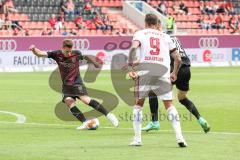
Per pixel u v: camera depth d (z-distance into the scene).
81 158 30.77
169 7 151.38
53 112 51.84
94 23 134.50
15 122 45.62
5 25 124.69
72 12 135.12
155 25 34.38
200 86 78.38
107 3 146.38
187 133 40.03
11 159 30.47
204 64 123.06
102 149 33.47
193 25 147.12
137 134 34.53
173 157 31.03
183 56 40.44
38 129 41.81
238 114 50.84
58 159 30.47
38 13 133.25
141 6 147.00
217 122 46.03
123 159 30.52
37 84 81.25
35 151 32.78
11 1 131.75
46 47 110.62
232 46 125.62
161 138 37.59
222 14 151.50
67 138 37.69
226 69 114.50
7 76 96.62
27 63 108.69
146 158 30.78
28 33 126.00
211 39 123.69
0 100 61.72
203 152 32.50
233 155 31.62
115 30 136.75
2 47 106.81
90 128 41.53
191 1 153.88
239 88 75.50
